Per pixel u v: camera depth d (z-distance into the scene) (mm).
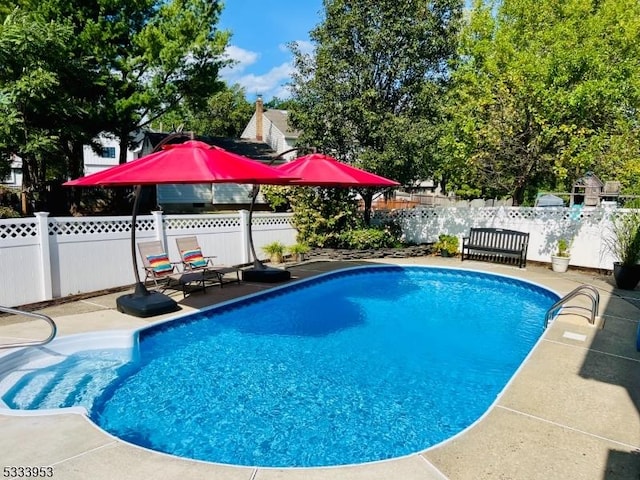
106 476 3367
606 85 12195
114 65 16797
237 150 29891
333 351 7215
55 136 13461
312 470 3504
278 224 14898
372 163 15078
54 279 8859
